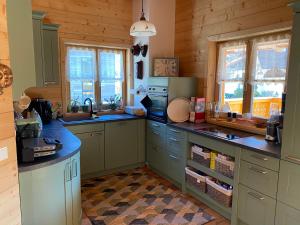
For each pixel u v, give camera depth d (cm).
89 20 388
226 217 265
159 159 374
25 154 179
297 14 185
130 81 446
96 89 421
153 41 396
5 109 158
